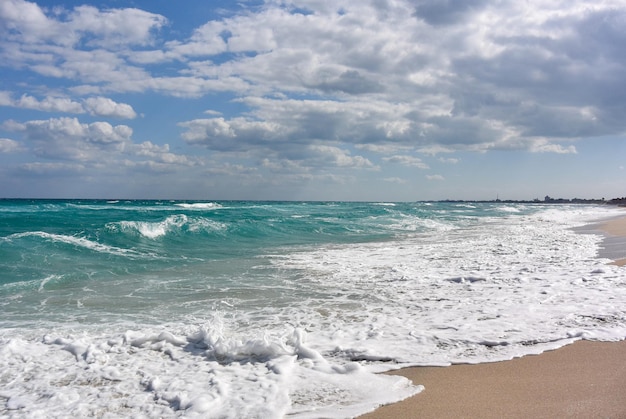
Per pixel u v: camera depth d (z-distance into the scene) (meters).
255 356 5.16
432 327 6.17
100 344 5.55
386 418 3.69
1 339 5.81
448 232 23.25
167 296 8.38
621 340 5.49
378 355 5.09
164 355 5.29
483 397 4.04
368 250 15.29
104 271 10.70
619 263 11.26
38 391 4.32
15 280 9.51
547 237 19.16
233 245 16.70
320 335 5.92
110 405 4.01
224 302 7.89
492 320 6.42
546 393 4.08
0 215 23.16
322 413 3.78
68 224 18.41
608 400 3.90
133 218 22.78
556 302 7.33
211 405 3.91
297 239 19.38
